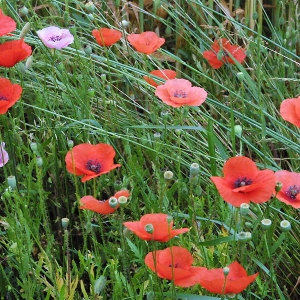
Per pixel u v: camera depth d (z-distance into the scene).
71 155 2.49
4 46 2.62
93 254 2.59
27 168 2.70
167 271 2.38
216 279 2.36
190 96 2.59
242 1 3.19
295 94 2.96
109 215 2.66
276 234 2.71
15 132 2.65
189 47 3.07
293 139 2.86
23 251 2.53
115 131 2.80
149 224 2.36
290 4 3.01
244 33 3.00
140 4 3.01
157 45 2.74
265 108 2.86
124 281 2.49
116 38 2.74
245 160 2.46
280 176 2.50
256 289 2.62
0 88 2.57
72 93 2.79
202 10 3.07
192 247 2.56
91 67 2.81
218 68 3.01
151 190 2.70
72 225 2.72
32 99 2.87
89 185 2.73
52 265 2.55
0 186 2.67
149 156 2.78
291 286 2.68
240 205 2.43
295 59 3.03
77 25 3.01
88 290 2.66
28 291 2.52
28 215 2.57
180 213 2.61
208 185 2.68
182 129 2.70
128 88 2.93
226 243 2.57
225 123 2.94
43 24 2.97
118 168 2.77
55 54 2.81
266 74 2.97
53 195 2.76
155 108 2.82
